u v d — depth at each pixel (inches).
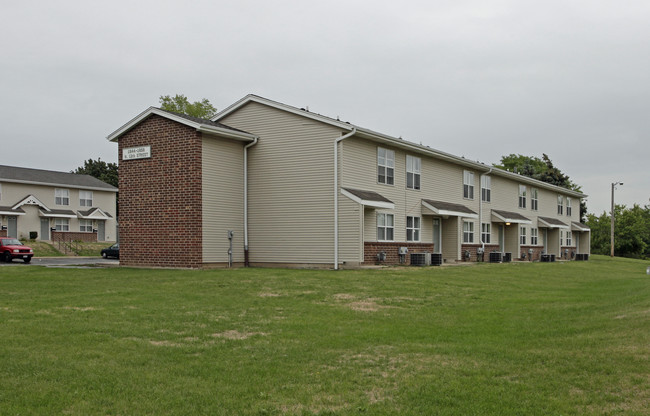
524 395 259.9
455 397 257.8
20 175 1918.1
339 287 647.8
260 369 299.4
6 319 407.8
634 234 2817.4
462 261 1259.2
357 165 960.9
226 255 932.0
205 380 279.1
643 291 592.7
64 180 2053.4
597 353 327.3
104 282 661.3
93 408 235.9
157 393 256.2
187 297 548.4
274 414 235.5
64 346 332.8
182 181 886.4
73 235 2020.2
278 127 968.3
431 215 1179.9
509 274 945.5
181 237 885.8
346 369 303.1
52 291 573.0
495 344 366.0
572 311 502.3
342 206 907.4
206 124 890.1
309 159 938.7
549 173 2556.6
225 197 934.4
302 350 343.6
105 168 3006.9
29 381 265.7
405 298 588.4
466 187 1334.9
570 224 1978.3
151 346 343.3
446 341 376.5
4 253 1282.0
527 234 1649.9
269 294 582.9
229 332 394.6
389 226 1043.3
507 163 3102.9
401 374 294.2
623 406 244.5
